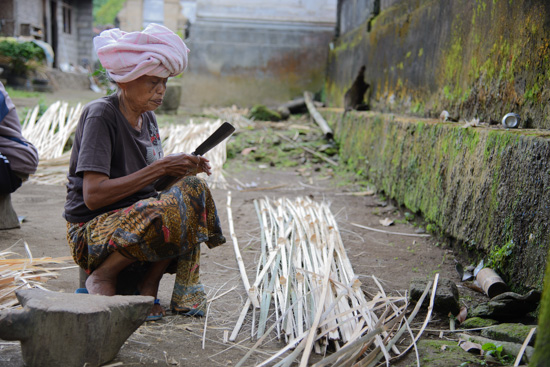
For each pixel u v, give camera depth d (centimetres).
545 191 259
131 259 222
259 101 1197
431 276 323
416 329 247
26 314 178
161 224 214
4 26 1581
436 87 496
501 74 365
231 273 316
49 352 182
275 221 403
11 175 351
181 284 247
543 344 149
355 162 696
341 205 529
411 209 455
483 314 257
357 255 364
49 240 356
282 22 1180
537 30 319
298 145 825
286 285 261
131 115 233
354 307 231
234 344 221
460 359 211
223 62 1185
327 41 1183
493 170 313
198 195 225
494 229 306
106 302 192
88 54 2297
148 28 221
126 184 219
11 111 355
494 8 376
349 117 757
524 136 283
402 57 612
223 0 1170
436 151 409
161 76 222
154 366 197
